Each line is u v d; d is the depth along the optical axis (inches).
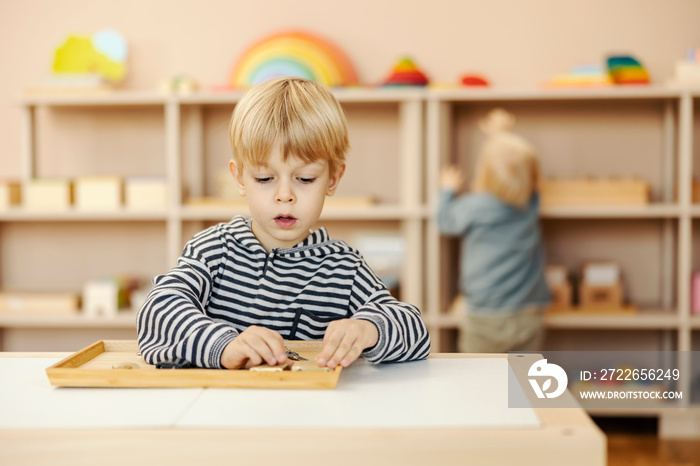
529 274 94.3
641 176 106.2
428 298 97.4
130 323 99.3
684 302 96.0
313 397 24.3
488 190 93.4
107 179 99.8
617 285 99.7
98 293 100.2
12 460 20.1
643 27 104.4
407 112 99.5
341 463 19.9
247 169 32.5
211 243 34.9
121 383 25.7
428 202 96.7
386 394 24.7
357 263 36.0
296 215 32.2
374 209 97.1
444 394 24.7
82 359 29.4
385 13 106.3
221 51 107.8
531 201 94.9
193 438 20.0
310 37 105.5
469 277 95.0
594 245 108.3
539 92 94.5
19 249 112.0
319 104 33.0
